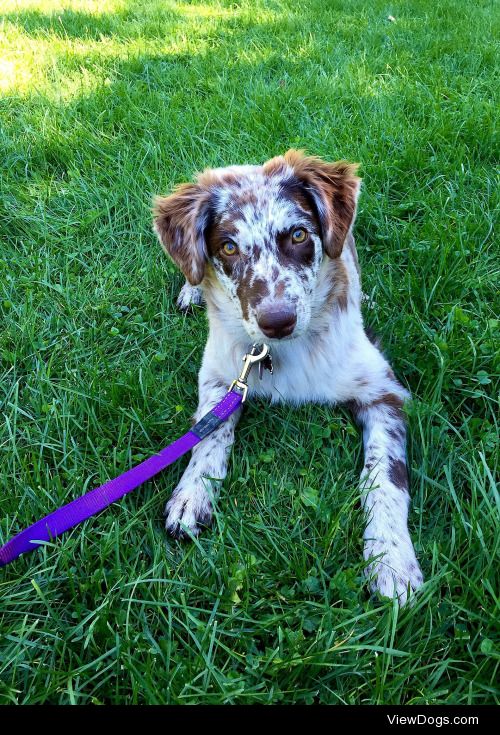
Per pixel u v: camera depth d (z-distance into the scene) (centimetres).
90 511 63
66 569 60
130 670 51
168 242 79
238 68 162
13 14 214
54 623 57
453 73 152
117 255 107
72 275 104
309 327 75
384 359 81
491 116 126
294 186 75
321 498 65
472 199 107
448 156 118
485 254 95
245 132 132
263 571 60
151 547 63
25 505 67
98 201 120
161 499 69
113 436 76
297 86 147
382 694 48
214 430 72
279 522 64
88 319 96
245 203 72
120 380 83
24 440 77
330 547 61
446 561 58
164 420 78
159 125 136
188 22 200
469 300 91
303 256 72
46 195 121
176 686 50
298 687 50
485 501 59
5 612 58
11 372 87
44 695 50
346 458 70
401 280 93
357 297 84
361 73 151
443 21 189
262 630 54
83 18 208
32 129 138
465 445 68
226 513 66
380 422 73
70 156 129
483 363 78
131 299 99
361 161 117
